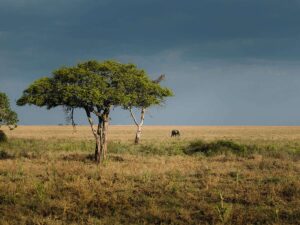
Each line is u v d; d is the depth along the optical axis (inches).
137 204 550.3
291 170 862.5
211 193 608.4
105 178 725.3
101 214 505.0
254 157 1143.0
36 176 760.3
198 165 943.7
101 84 977.5
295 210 518.9
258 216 495.8
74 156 1128.2
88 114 1026.1
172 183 668.1
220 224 462.0
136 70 1054.4
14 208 516.4
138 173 780.6
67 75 978.7
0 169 828.6
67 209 514.0
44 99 1014.4
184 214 501.4
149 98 1055.6
